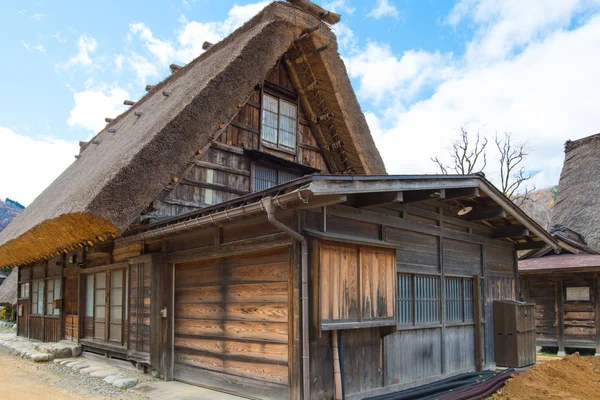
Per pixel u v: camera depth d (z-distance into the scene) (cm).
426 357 664
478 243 812
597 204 1730
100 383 685
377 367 577
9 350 1067
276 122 973
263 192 499
